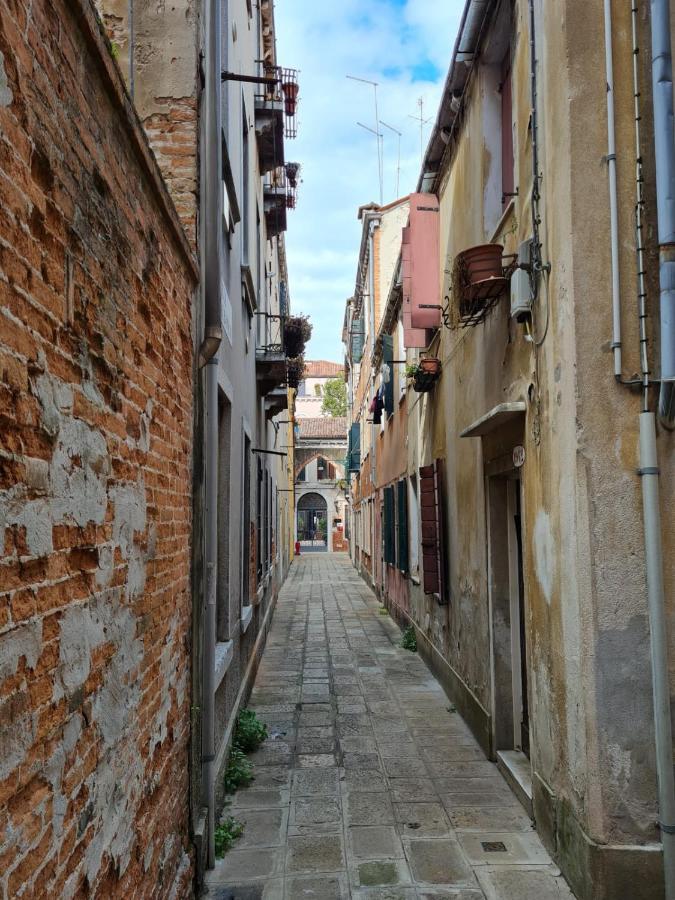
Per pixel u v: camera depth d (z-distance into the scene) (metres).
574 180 3.84
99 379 2.16
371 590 19.39
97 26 2.03
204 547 4.23
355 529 28.33
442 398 8.24
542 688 4.41
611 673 3.64
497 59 5.81
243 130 7.66
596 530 3.70
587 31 3.91
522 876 4.02
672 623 3.66
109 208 2.27
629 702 3.62
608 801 3.58
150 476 2.87
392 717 7.21
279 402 12.23
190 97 4.17
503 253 5.30
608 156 3.83
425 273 7.81
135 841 2.54
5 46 1.48
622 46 3.88
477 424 5.41
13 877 1.48
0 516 1.44
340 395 50.75
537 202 4.38
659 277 3.76
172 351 3.35
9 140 1.50
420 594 10.35
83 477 2.00
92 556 2.07
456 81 6.47
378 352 15.80
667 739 3.56
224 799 5.08
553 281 4.11
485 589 6.07
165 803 3.09
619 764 3.60
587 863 3.61
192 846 3.79
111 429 2.29
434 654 8.94
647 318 3.78
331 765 5.84
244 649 7.49
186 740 3.70
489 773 5.62
